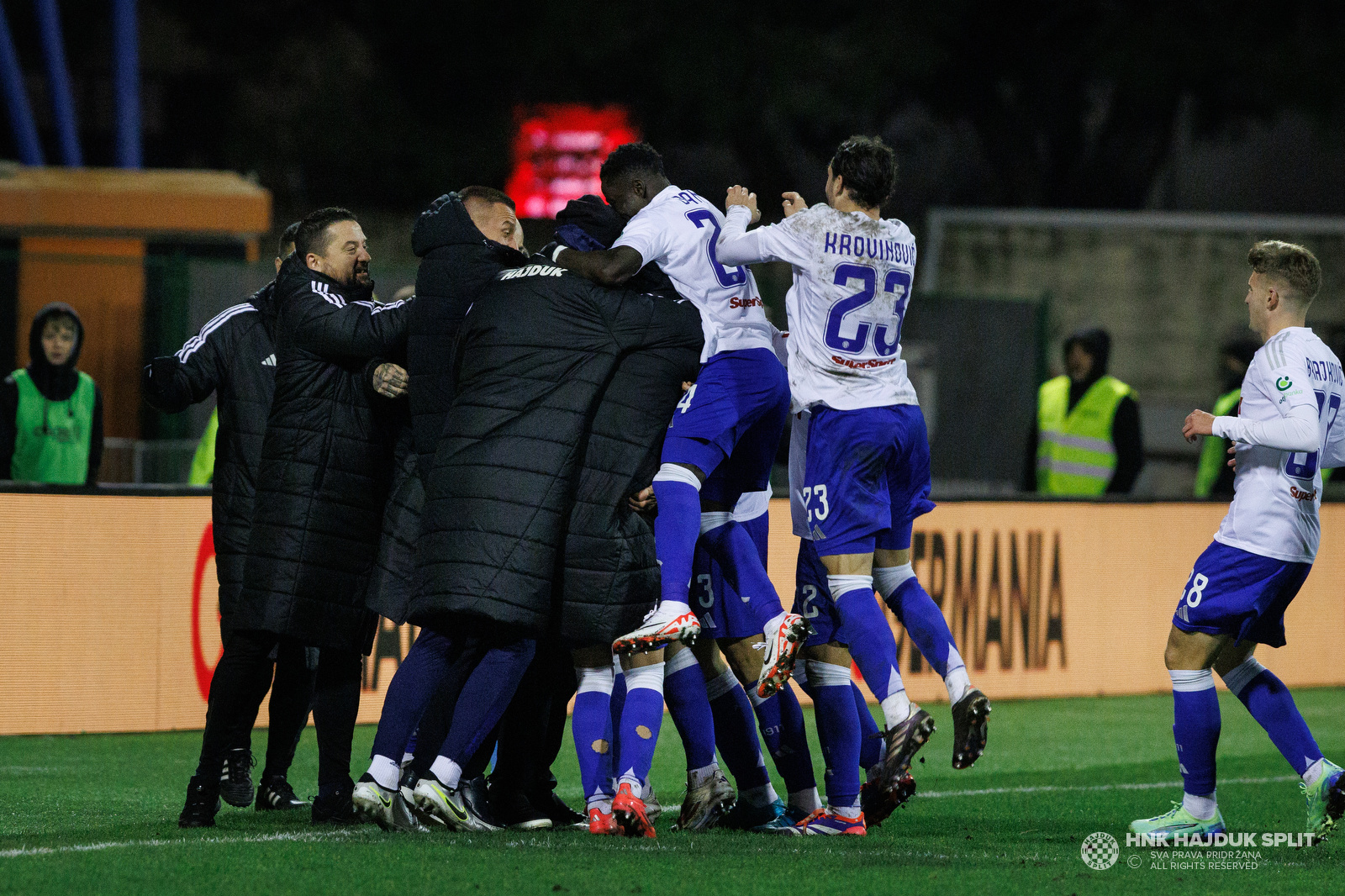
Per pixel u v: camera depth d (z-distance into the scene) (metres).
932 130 93.88
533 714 17.09
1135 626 32.72
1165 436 61.09
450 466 15.57
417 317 16.25
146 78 81.31
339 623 16.45
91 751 23.69
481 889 13.23
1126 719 29.09
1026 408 47.53
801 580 17.42
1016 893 13.73
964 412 47.34
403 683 15.95
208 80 82.19
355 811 15.93
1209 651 16.81
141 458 38.00
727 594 17.33
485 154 77.81
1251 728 29.11
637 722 16.27
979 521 31.11
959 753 16.11
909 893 13.54
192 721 26.06
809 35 71.75
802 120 75.12
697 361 16.08
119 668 25.58
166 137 82.19
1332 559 34.28
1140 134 78.69
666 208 16.83
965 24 75.50
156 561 25.86
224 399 18.00
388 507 16.66
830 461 16.64
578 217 16.94
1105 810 19.53
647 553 15.82
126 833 16.12
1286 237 60.81
